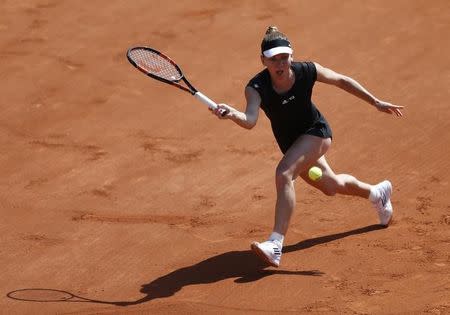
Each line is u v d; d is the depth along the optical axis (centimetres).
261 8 4484
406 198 2914
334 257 2497
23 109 3750
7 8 4666
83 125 3606
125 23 4456
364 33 4184
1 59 4166
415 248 2533
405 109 3562
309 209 2855
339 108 3609
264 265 2459
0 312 2223
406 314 2100
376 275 2362
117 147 3403
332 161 3212
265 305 2205
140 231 2719
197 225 2766
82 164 3269
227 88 3828
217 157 3291
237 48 4153
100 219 2822
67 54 4197
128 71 4034
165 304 2217
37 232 2733
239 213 2858
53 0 4744
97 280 2408
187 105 3725
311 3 4494
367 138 3366
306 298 2238
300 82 2350
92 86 3922
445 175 3064
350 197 2928
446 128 3394
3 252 2597
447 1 4434
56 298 2298
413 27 4212
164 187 3070
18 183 3130
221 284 2345
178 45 4209
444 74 3812
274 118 2417
